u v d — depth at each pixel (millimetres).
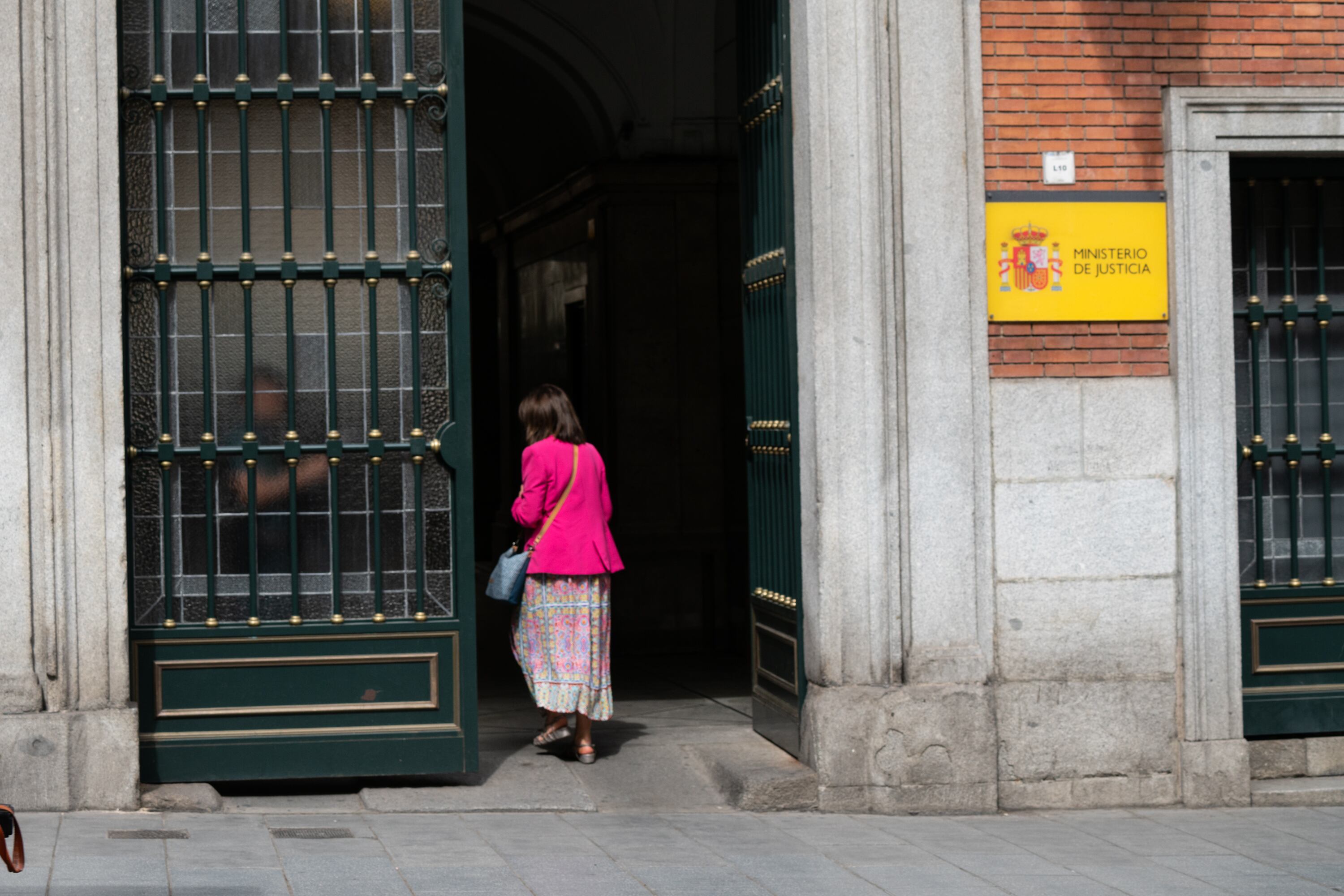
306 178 6633
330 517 6621
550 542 7117
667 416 12109
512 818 6441
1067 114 6938
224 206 6590
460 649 6676
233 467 6570
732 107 12172
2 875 5098
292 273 6590
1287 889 5461
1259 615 7270
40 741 6176
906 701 6699
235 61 6605
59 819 6062
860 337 6703
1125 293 6961
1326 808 7004
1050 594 6883
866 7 6707
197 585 6535
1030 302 6887
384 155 6684
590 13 11984
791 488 7094
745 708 8766
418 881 5254
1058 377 6906
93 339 6266
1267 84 7090
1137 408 6961
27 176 6188
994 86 6879
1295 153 7133
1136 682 6953
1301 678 7293
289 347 6602
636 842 6012
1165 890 5422
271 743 6539
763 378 7562
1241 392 7336
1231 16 7078
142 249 6531
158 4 6543
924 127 6758
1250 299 7328
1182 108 6969
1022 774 6859
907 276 6746
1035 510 6871
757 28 7559
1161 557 6977
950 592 6781
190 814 6297
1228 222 7023
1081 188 6945
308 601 6609
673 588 12008
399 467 6672
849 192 6703
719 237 12180
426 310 6695
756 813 6680
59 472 6227
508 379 16297
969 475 6785
